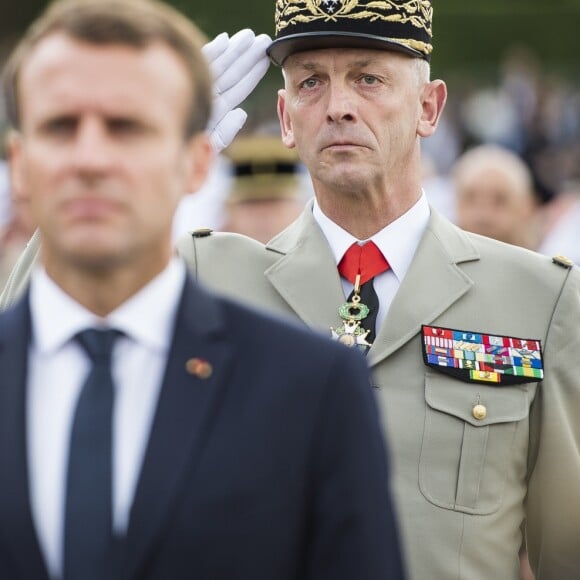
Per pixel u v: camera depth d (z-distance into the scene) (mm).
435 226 15070
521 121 57500
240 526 9133
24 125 9258
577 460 14555
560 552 14633
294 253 15078
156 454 9078
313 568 9445
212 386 9305
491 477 14242
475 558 14039
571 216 32031
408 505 14062
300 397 9406
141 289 9344
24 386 9148
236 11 58000
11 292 14406
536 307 14828
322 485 9406
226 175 26391
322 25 14422
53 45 9133
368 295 14773
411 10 14555
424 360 14422
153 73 9164
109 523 8992
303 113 14602
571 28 69000
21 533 8906
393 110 14500
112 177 8992
